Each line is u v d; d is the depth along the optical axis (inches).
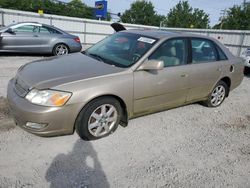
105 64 133.7
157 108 147.3
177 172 107.9
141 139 132.1
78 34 786.2
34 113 104.9
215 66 173.6
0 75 235.5
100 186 94.7
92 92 114.3
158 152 121.7
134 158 114.7
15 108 109.7
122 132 137.0
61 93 108.0
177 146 129.2
